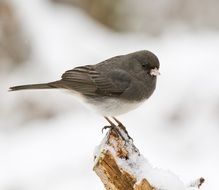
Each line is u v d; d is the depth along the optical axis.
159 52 15.35
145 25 17.27
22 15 15.14
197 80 14.10
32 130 12.96
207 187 10.94
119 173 6.92
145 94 9.23
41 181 11.11
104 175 7.00
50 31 15.26
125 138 7.20
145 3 17.45
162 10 17.34
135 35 16.80
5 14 14.84
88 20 16.39
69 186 10.89
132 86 9.03
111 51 15.21
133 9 17.44
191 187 6.76
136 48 15.47
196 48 15.46
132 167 6.92
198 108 13.52
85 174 11.16
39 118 13.41
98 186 10.79
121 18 17.39
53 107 13.48
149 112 13.60
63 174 11.22
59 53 14.77
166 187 6.56
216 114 13.34
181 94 13.84
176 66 14.66
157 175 6.66
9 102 13.60
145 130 13.04
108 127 8.97
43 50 14.80
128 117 13.43
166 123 13.37
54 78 14.23
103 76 9.16
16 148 12.23
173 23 17.25
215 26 17.23
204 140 12.73
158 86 14.14
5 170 11.46
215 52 15.13
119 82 9.02
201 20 17.23
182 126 13.27
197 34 16.61
